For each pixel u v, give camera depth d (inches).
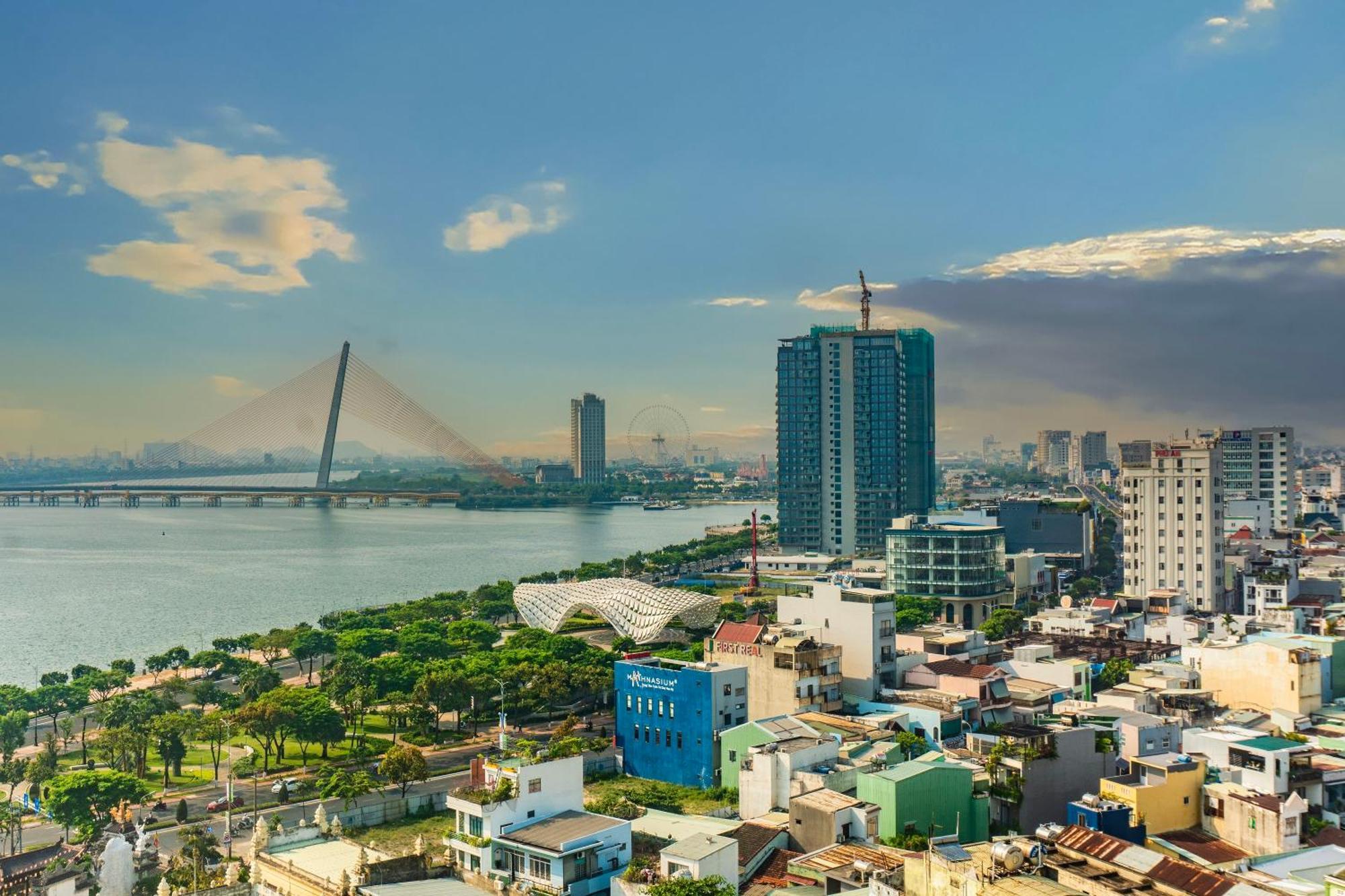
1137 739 5457.7
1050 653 7854.3
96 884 4138.8
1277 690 6412.4
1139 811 4394.7
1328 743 5580.7
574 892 4015.8
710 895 3693.4
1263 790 4714.6
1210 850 4185.5
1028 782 4852.4
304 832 4274.1
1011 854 3233.3
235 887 3902.6
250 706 7332.7
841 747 5664.4
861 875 3949.3
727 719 6653.5
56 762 7091.5
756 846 4557.1
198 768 7411.4
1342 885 3068.4
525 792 4355.3
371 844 5413.4
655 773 6796.3
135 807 6314.0
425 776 6496.1
